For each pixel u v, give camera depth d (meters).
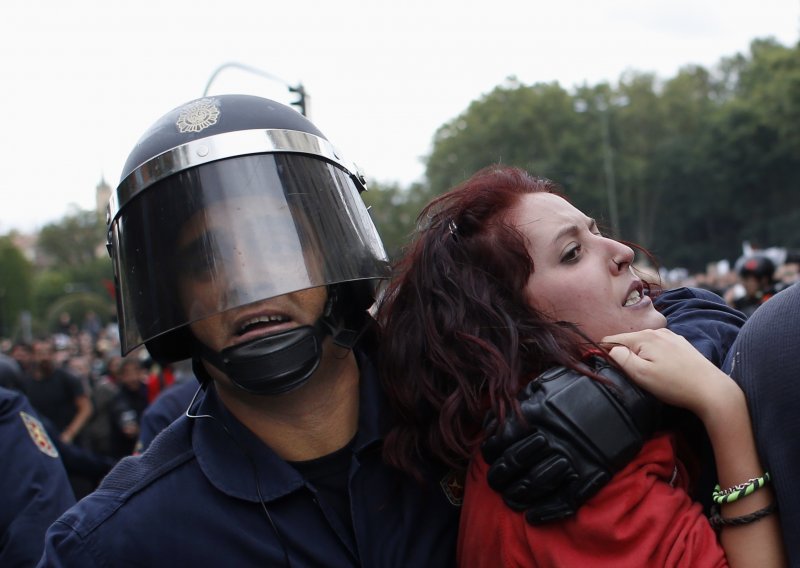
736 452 1.23
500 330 1.39
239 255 1.30
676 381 1.27
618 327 1.41
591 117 42.47
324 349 1.44
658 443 1.31
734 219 42.22
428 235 1.52
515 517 1.30
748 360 1.24
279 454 1.46
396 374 1.48
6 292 56.06
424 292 1.48
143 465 1.46
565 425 1.23
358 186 1.59
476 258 1.46
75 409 6.60
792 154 37.53
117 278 1.42
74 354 18.02
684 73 47.19
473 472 1.39
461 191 1.55
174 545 1.35
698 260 42.75
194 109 1.41
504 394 1.31
